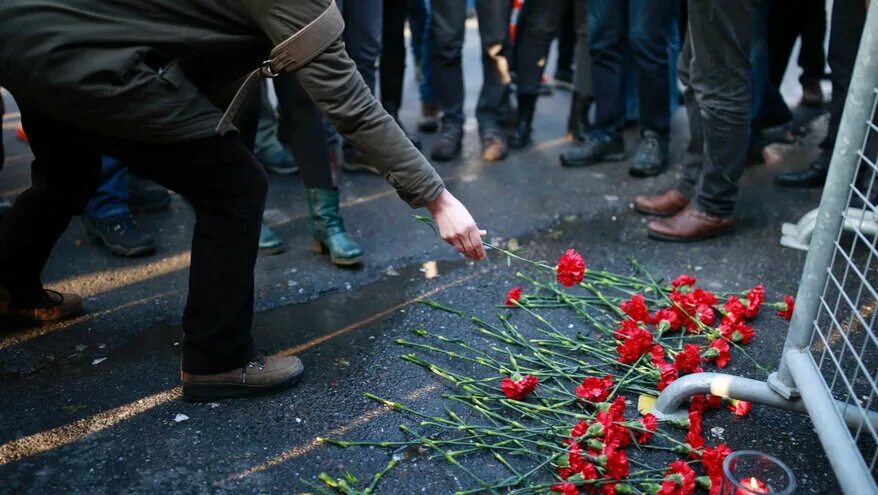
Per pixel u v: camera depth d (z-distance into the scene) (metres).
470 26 7.62
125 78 1.82
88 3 1.81
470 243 2.04
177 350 2.69
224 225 2.13
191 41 1.86
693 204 3.48
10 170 4.09
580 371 2.53
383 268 3.27
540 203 3.89
